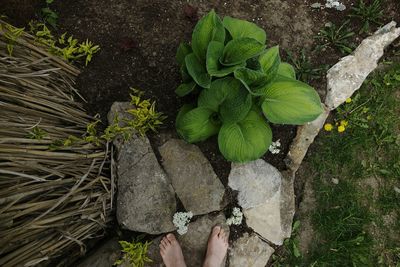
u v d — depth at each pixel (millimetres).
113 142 2008
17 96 1660
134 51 2137
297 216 2271
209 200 2047
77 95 2070
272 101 1840
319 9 2307
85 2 2143
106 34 2137
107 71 2117
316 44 2281
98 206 1847
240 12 2244
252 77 1735
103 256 1952
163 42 2156
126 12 2158
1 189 1478
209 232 2055
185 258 2051
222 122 1900
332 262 2234
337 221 2254
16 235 1532
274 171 2135
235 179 2090
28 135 1613
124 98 2111
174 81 2135
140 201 1979
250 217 2098
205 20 1746
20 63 1754
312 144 2305
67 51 2020
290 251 2221
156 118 2051
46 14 2092
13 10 2068
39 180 1547
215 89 1782
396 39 2361
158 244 2031
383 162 2344
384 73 2373
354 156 2332
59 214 1660
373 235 2291
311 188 2295
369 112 2344
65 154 1708
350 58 2266
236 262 2076
